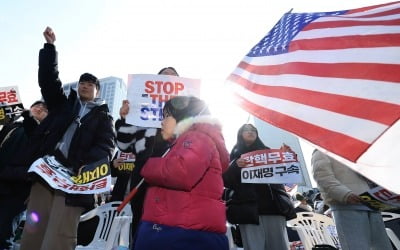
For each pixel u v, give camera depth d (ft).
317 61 3.56
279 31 4.95
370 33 3.40
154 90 9.77
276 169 11.44
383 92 2.70
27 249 7.70
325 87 3.17
